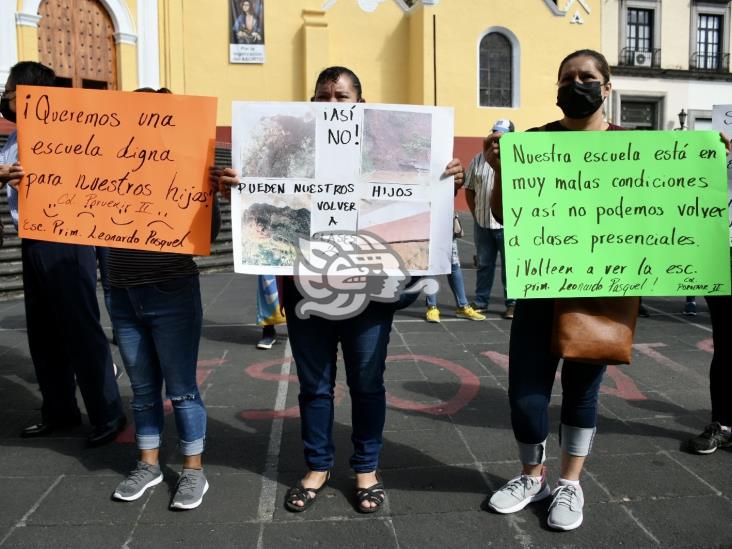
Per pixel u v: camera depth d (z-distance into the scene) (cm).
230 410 375
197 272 278
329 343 268
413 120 258
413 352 492
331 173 258
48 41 1390
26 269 325
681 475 291
